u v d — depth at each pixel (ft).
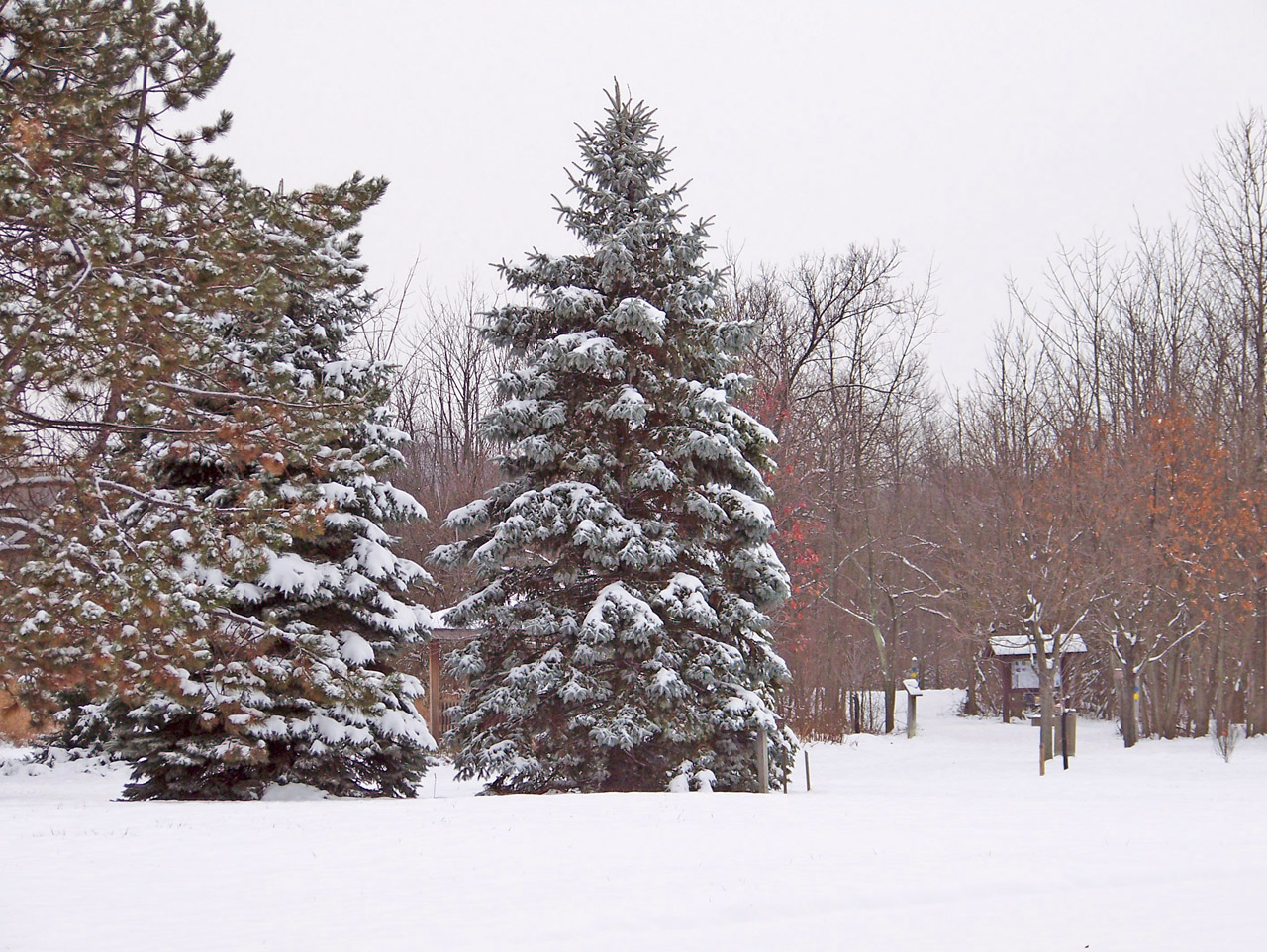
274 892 31.48
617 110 75.51
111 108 47.83
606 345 70.33
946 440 202.90
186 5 54.08
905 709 192.03
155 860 36.68
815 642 144.66
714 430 73.56
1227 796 67.21
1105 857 37.83
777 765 74.74
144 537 49.78
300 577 63.26
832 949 25.43
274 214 52.08
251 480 52.31
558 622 69.62
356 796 65.05
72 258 44.06
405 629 66.74
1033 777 89.25
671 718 67.36
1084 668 165.89
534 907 29.32
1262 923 28.14
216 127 54.03
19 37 45.50
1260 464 126.21
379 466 66.03
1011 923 28.14
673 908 29.22
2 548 47.65
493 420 71.67
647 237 73.61
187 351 46.37
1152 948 25.50
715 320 75.05
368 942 25.62
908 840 41.55
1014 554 121.29
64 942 25.54
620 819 47.44
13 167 41.73
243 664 57.77
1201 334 148.97
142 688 49.73
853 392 172.24
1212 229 141.18
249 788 61.77
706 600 70.85
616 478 72.79
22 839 41.19
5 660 43.37
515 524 68.59
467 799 58.75
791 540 137.59
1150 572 115.14
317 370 68.13
